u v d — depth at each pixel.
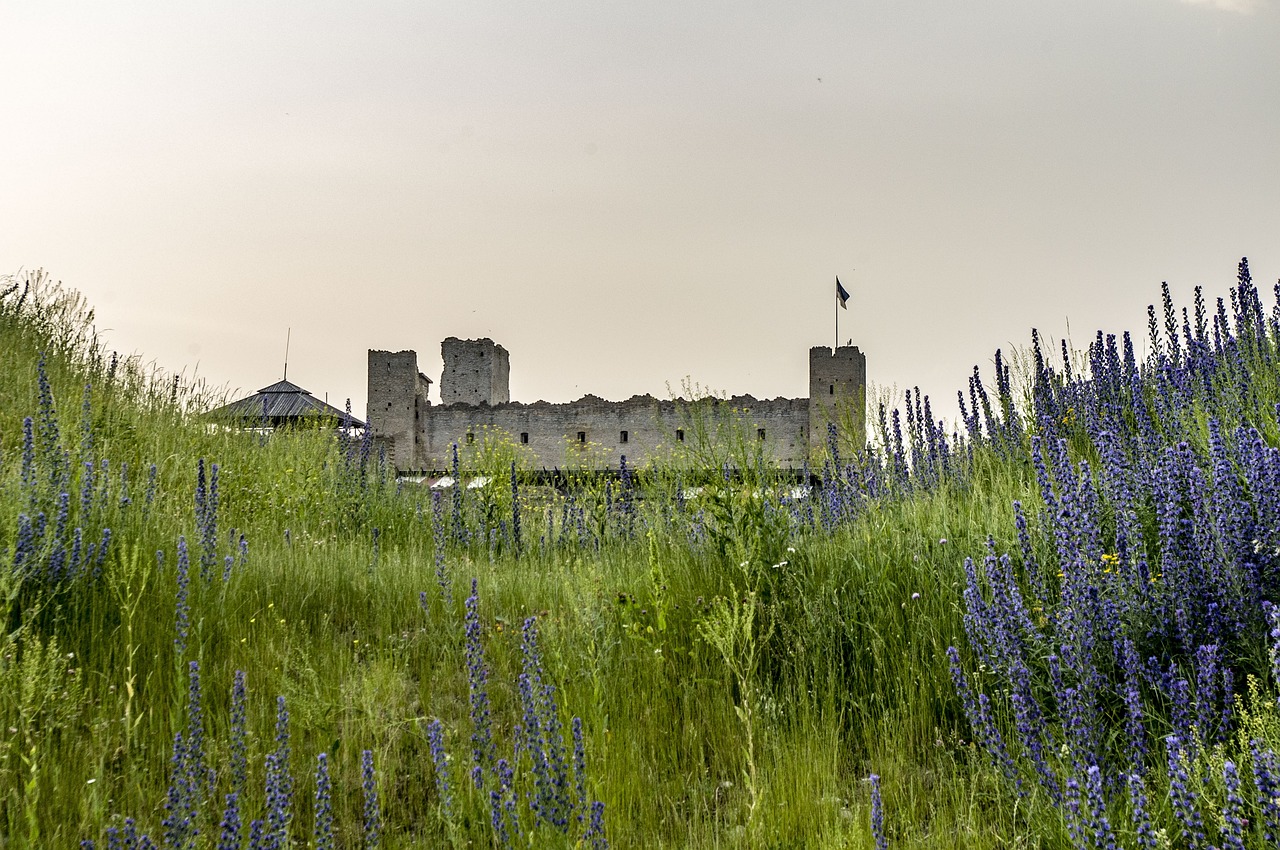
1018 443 6.84
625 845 3.32
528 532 8.92
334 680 4.59
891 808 3.50
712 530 5.53
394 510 9.98
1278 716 2.97
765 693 4.27
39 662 4.20
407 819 3.62
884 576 4.84
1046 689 3.69
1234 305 6.85
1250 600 3.46
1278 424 4.48
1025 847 3.11
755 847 3.19
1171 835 2.87
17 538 5.05
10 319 11.24
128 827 2.85
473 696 3.79
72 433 7.96
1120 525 4.08
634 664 4.63
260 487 9.21
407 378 57.97
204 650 4.80
